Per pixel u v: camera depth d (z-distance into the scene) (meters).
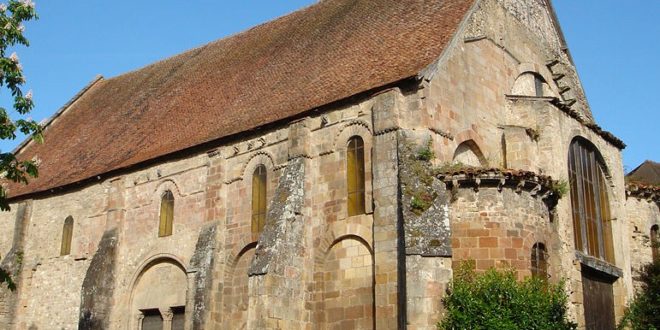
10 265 33.69
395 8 29.16
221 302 26.06
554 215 23.86
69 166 35.09
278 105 27.20
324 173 24.47
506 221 21.33
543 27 32.25
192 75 36.72
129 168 30.86
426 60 23.73
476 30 26.64
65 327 31.31
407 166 21.59
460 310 19.53
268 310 21.94
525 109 26.58
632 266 29.50
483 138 25.41
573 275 24.03
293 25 34.72
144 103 36.88
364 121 23.77
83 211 32.56
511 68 28.55
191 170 28.89
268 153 26.27
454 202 21.55
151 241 29.36
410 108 22.95
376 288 21.56
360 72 25.50
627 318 27.14
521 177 21.67
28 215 34.94
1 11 18.58
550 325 19.94
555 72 31.50
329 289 23.31
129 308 29.33
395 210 21.78
